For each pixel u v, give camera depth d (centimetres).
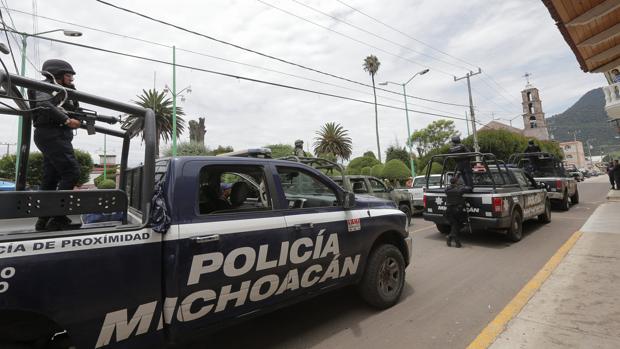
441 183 877
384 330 359
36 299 197
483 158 743
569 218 1066
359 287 407
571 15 651
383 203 445
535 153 1295
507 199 738
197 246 258
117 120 298
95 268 218
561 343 303
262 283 298
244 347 334
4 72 207
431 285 494
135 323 233
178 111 3077
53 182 294
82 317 213
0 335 208
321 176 378
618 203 1310
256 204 346
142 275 235
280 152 2941
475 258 638
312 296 346
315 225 342
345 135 5059
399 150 4316
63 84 295
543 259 606
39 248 201
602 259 536
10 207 195
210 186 328
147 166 249
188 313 254
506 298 430
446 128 5650
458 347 317
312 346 332
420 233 925
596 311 360
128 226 237
